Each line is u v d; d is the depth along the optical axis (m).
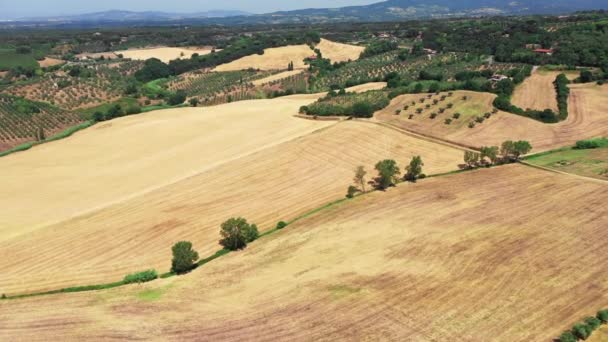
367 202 67.12
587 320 38.56
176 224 64.44
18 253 58.25
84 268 54.44
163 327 41.25
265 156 88.25
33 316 44.09
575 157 80.19
